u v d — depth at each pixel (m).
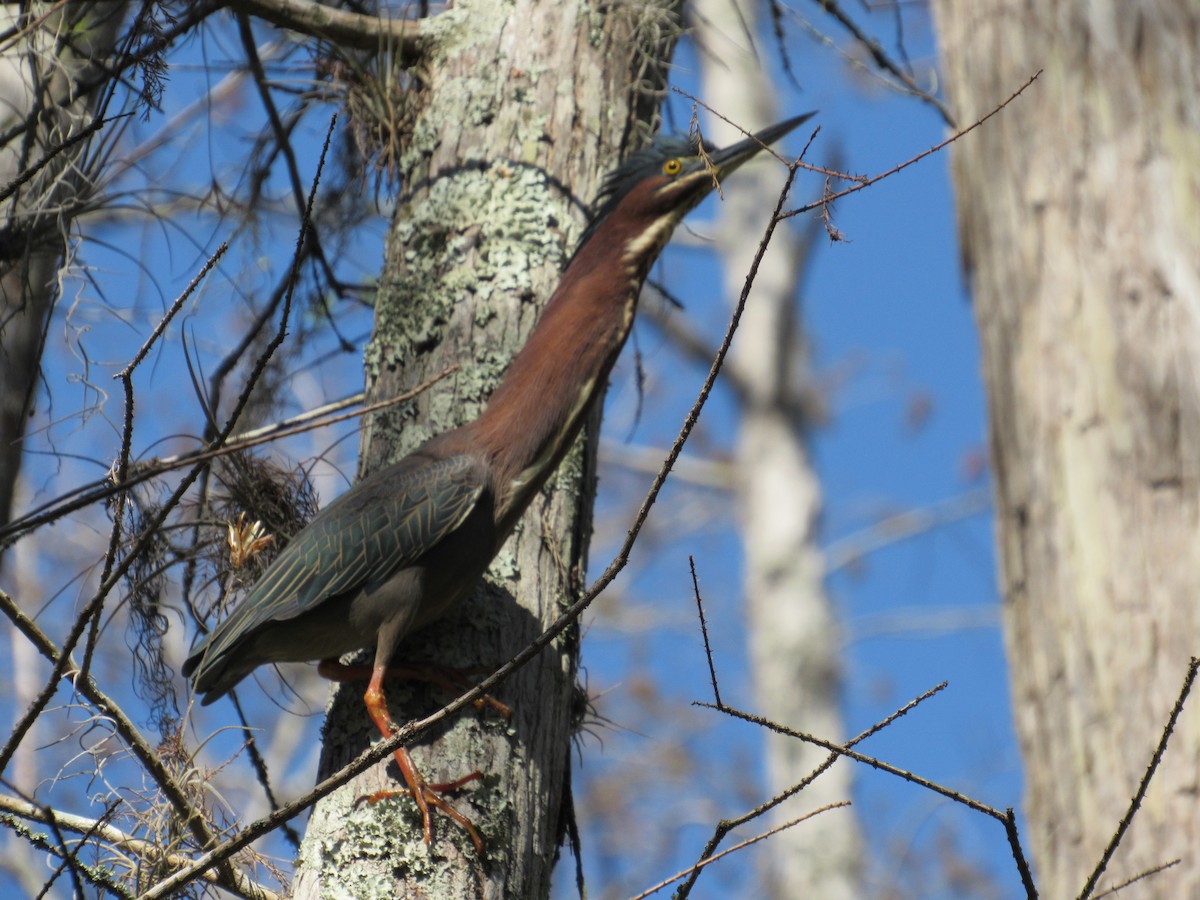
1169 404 7.82
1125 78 8.51
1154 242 8.14
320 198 11.25
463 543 7.49
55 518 5.29
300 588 7.48
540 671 7.62
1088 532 7.87
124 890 6.07
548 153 8.97
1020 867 5.02
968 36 9.37
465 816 6.88
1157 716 7.35
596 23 9.49
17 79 10.13
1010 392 8.59
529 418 7.86
